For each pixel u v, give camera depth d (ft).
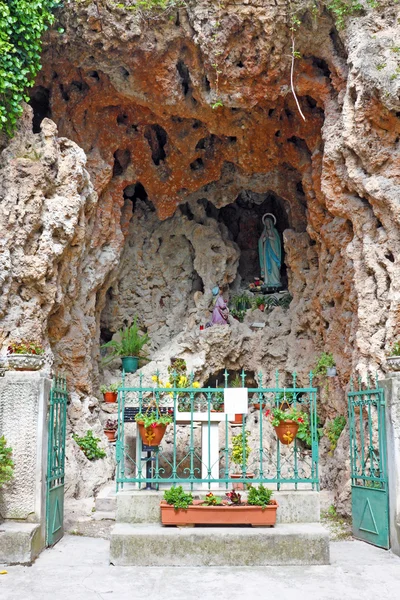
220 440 37.29
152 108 36.99
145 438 24.45
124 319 44.70
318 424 39.06
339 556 24.13
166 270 45.75
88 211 35.17
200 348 41.88
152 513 24.16
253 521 23.09
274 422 24.75
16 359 25.95
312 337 41.27
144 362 42.96
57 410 27.45
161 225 45.88
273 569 21.72
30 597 18.89
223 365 42.50
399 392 25.14
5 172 30.58
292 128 38.81
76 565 22.48
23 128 31.58
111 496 31.73
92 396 37.29
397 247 30.76
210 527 23.17
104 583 20.22
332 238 36.32
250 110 37.22
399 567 22.44
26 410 24.98
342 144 32.55
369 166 31.50
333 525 30.01
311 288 41.75
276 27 32.40
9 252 30.09
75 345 35.86
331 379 36.68
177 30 33.14
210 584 20.04
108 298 44.50
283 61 33.76
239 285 48.08
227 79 34.09
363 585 20.16
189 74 34.94
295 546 22.34
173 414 26.09
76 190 32.27
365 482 27.81
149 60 33.88
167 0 32.17
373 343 30.91
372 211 32.48
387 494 25.40
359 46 30.96
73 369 35.96
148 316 44.86
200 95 35.47
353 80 31.04
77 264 34.60
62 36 33.04
